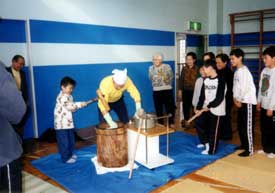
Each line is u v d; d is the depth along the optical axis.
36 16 4.11
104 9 4.96
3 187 1.30
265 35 6.71
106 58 5.10
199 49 7.44
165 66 4.80
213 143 3.46
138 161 3.16
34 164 3.31
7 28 3.92
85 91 4.83
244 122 3.38
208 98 3.49
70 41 4.54
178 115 5.88
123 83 2.96
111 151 3.01
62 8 4.39
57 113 3.23
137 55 5.66
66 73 4.55
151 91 6.04
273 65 3.21
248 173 2.91
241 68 3.36
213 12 7.35
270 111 3.23
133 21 5.50
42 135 4.24
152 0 5.85
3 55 3.93
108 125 3.10
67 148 3.29
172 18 6.39
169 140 4.14
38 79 4.21
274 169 3.00
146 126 2.97
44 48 4.24
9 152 1.29
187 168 3.07
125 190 2.59
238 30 7.19
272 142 3.51
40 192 2.61
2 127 1.27
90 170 3.06
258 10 6.72
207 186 2.65
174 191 2.56
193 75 4.71
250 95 3.28
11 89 1.18
